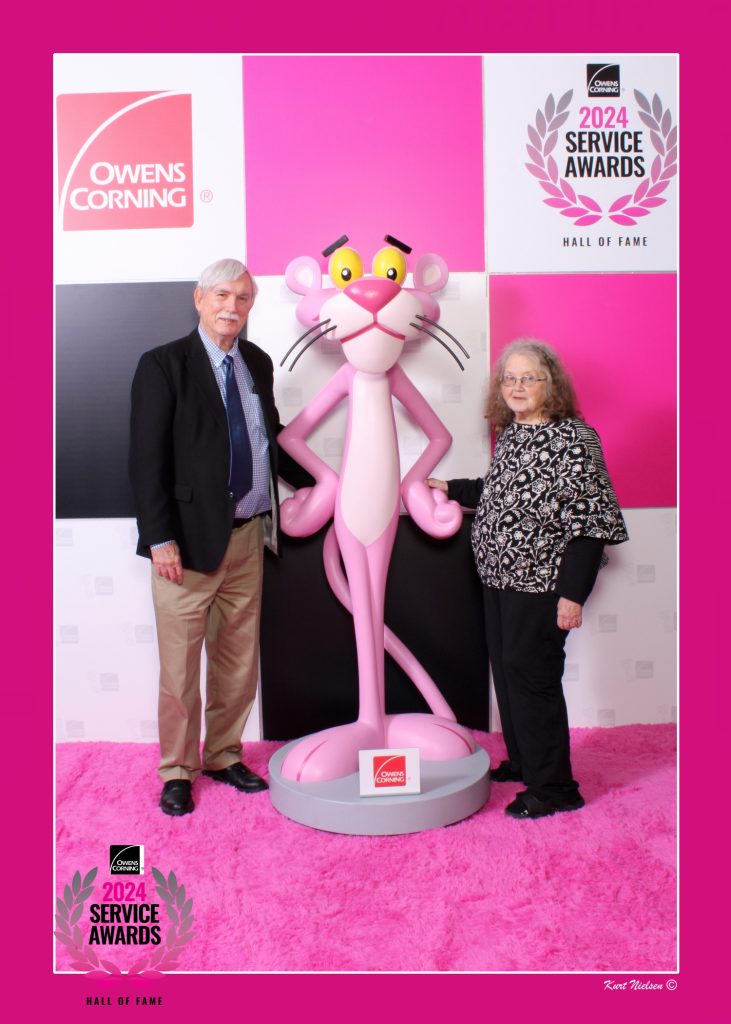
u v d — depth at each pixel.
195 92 2.71
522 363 2.30
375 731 2.49
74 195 2.73
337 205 2.75
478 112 2.74
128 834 2.27
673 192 2.79
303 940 1.83
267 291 2.76
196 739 2.51
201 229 2.74
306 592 2.86
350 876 2.05
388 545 2.49
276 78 2.72
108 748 2.81
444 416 2.79
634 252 2.80
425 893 1.99
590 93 2.75
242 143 2.73
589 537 2.22
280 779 2.39
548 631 2.28
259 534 2.54
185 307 2.76
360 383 2.45
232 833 2.27
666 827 2.26
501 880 2.03
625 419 2.84
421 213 2.76
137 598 2.84
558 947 1.80
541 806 2.33
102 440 2.79
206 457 2.34
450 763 2.46
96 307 2.76
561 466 2.24
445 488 2.66
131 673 2.86
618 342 2.81
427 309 2.52
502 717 2.56
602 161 2.77
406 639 2.88
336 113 2.73
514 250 2.78
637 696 2.94
